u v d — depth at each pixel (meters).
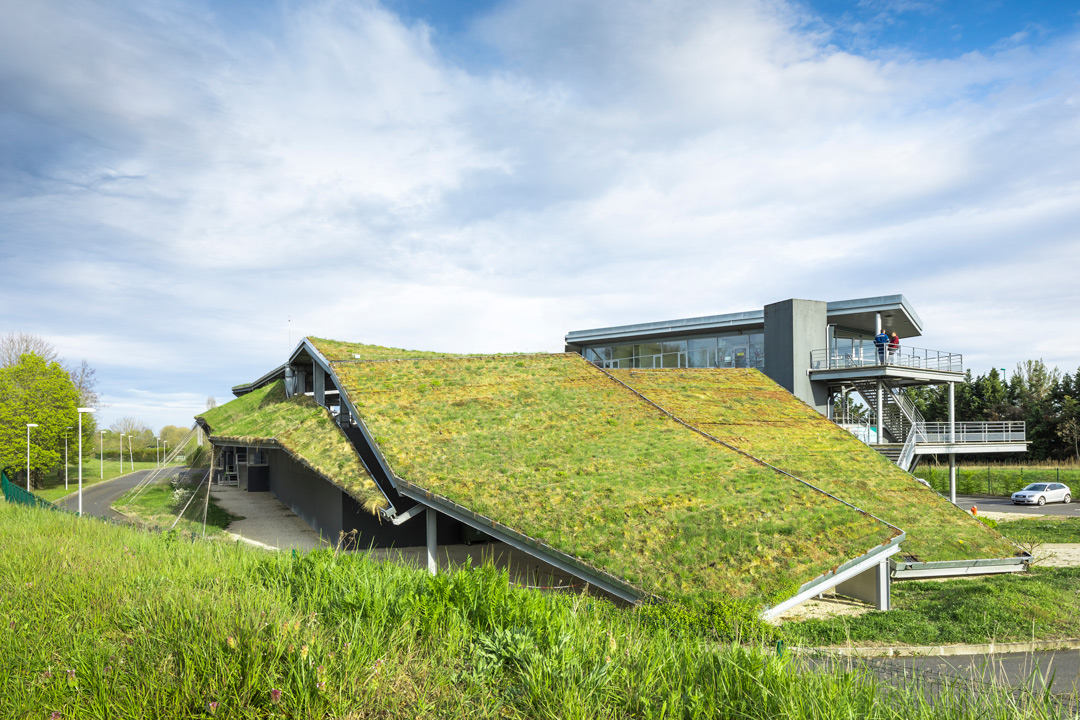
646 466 17.03
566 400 21.92
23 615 6.34
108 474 64.56
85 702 4.34
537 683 4.66
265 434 23.34
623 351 40.19
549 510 14.54
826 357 31.52
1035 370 66.50
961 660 10.55
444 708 4.41
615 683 4.81
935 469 47.78
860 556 13.20
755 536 13.52
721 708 4.41
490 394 21.97
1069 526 27.39
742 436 21.92
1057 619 12.52
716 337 36.44
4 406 48.97
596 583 12.62
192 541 12.59
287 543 21.08
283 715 4.13
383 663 4.83
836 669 4.86
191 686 4.38
